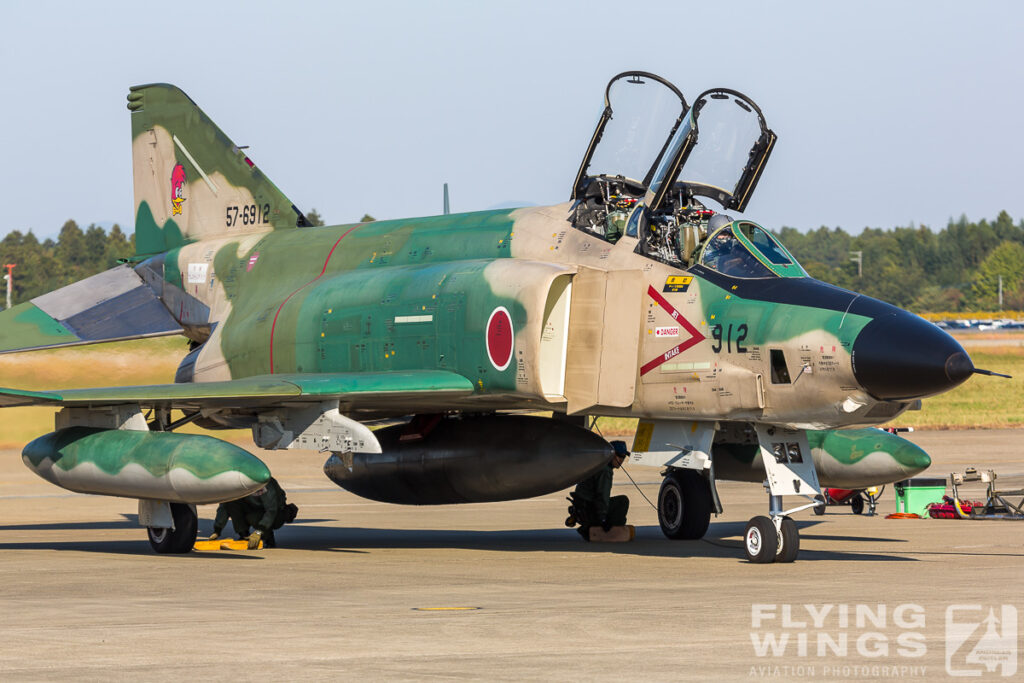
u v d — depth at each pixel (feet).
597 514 128.26
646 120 117.91
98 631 69.36
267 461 248.93
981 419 350.23
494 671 57.77
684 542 126.82
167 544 116.98
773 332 99.76
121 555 115.65
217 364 140.87
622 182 118.32
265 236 148.66
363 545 124.88
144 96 163.84
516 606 78.23
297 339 130.11
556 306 112.78
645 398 108.99
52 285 591.78
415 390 111.65
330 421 114.01
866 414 98.07
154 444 110.22
